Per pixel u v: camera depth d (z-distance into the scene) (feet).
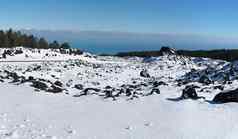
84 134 53.88
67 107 77.46
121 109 75.31
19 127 56.70
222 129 57.88
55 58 290.15
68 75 171.32
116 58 355.77
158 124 61.16
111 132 55.47
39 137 50.96
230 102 82.07
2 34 381.40
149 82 137.08
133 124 61.16
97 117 66.95
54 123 60.85
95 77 164.45
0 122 59.62
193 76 146.00
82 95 96.32
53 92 100.37
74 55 330.75
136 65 243.81
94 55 377.91
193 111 72.23
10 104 78.33
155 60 273.75
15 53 285.43
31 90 99.81
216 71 143.95
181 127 59.00
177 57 273.95
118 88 114.62
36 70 176.04
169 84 119.85
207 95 92.38
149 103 81.76
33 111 71.41
